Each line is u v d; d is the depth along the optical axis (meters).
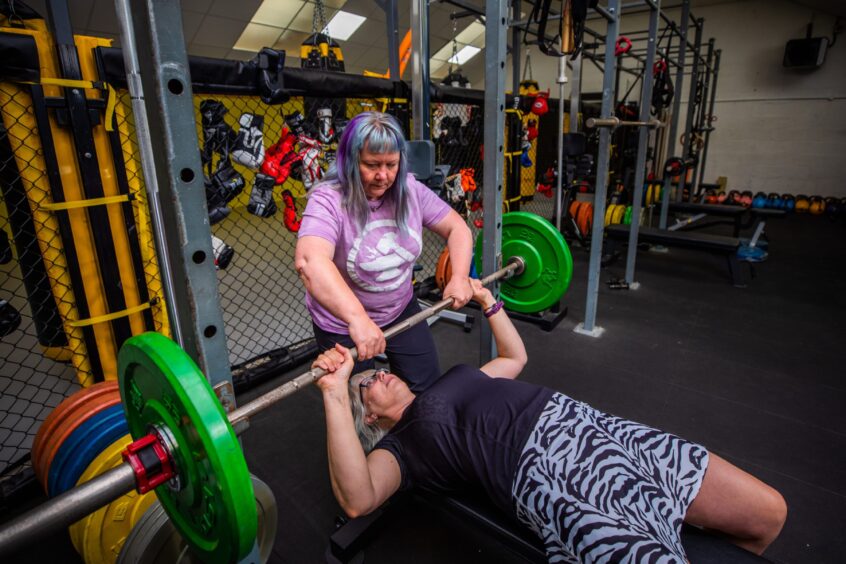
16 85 1.45
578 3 1.79
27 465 1.64
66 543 1.41
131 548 0.95
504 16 1.37
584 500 0.90
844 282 3.67
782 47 6.94
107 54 1.54
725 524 1.00
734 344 2.63
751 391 2.15
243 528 0.63
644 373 2.32
